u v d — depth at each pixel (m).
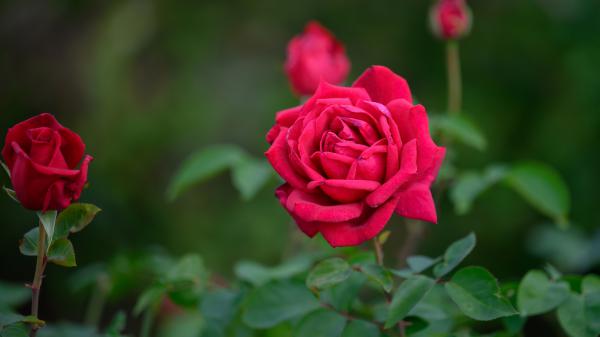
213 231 2.33
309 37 1.29
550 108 2.45
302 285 1.07
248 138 2.47
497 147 2.41
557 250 1.81
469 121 1.23
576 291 1.05
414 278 1.00
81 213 0.99
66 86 2.48
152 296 1.11
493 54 2.53
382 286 0.99
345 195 0.97
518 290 1.04
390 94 1.00
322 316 1.04
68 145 0.98
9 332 0.99
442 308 1.10
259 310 1.07
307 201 0.97
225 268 2.27
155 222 2.35
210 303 1.12
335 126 0.98
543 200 1.23
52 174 0.96
